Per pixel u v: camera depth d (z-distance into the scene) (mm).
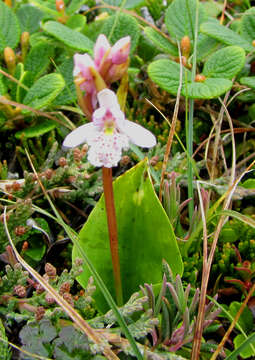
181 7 173
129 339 98
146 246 118
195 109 181
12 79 156
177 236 139
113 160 98
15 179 155
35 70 170
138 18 205
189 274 134
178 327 116
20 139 165
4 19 174
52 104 164
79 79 92
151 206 113
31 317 110
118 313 98
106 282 123
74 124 178
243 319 126
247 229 143
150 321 104
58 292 112
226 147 174
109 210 103
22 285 115
